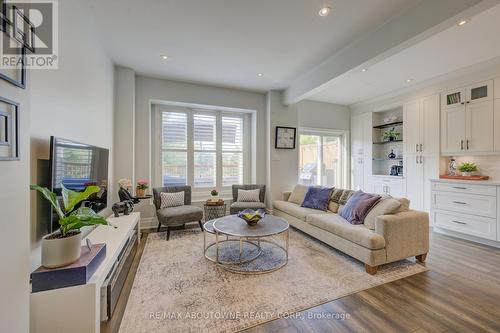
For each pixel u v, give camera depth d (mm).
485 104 3375
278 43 2840
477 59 3199
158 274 2326
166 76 3941
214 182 4758
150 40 2795
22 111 1069
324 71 3387
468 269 2443
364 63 2721
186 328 1578
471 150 3531
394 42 2330
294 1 2098
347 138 5793
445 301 1880
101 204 2484
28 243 1109
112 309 1703
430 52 2996
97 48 2660
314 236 3191
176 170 4461
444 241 3355
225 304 1839
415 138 4348
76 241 1389
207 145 4699
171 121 4418
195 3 2135
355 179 5664
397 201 2596
